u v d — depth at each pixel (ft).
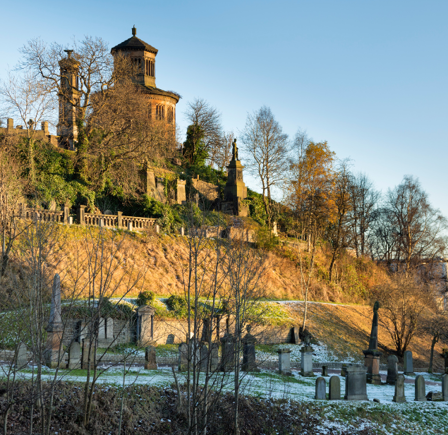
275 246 202.08
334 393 81.05
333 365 132.67
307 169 217.56
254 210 237.45
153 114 289.53
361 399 82.58
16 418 55.26
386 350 158.81
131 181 201.16
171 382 71.26
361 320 178.09
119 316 115.14
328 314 169.37
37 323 50.65
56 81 208.95
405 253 254.68
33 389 55.06
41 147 196.85
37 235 58.70
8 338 68.69
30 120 186.60
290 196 225.56
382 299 167.73
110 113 207.72
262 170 237.25
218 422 63.26
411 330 154.92
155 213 187.32
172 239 172.14
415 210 247.09
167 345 118.11
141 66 302.45
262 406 70.28
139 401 64.34
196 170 278.46
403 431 73.36
